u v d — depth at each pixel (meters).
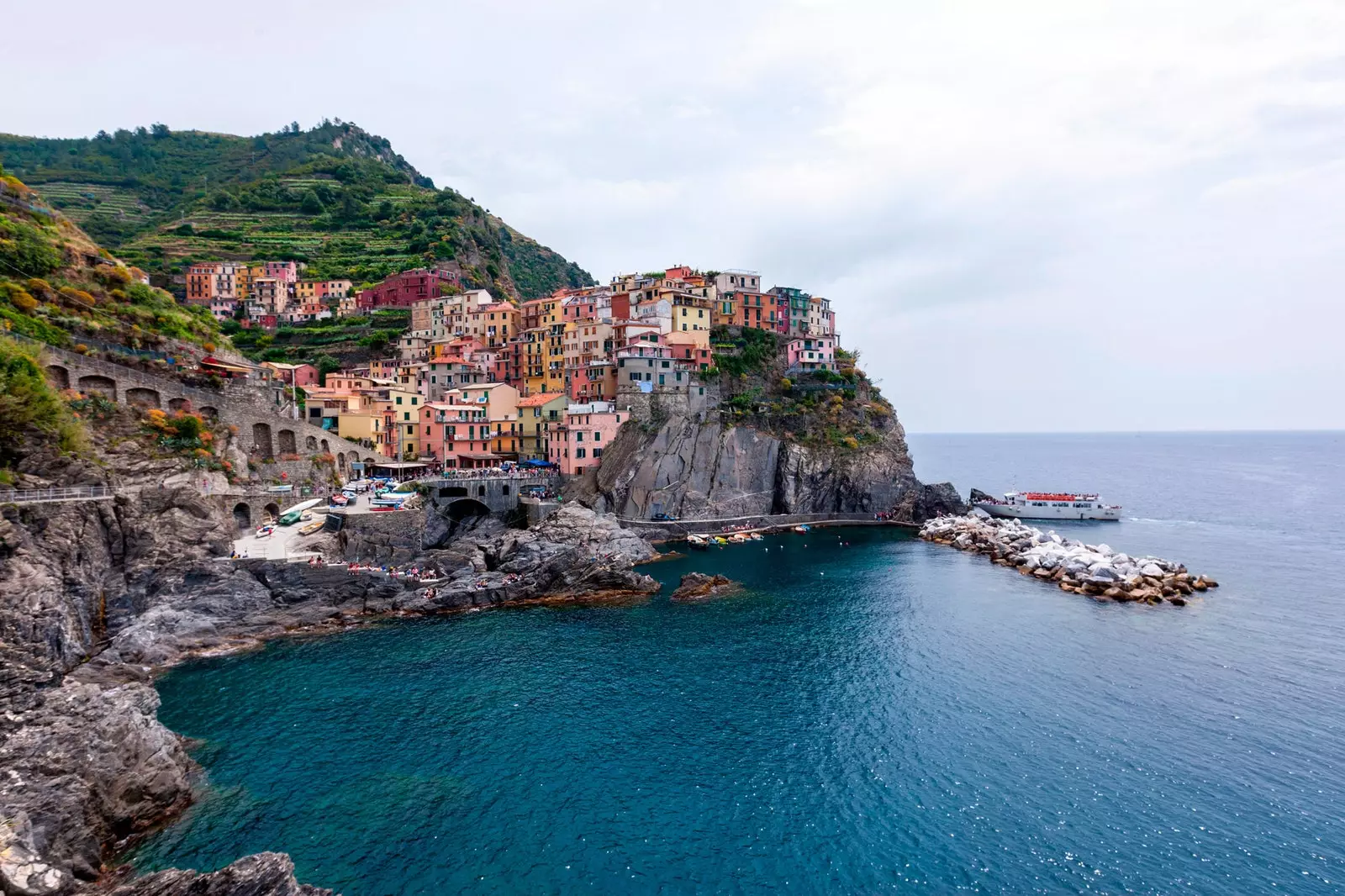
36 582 56.25
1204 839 40.66
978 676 63.31
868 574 100.88
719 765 48.97
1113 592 87.31
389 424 127.56
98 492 68.69
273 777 46.53
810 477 141.50
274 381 107.50
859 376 163.25
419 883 37.31
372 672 63.75
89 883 35.22
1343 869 38.03
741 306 166.00
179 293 180.62
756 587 93.38
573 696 59.41
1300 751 49.66
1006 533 119.50
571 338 149.25
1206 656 67.38
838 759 49.62
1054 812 43.38
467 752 50.22
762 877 38.19
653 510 123.88
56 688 50.56
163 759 43.22
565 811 43.69
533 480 112.56
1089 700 58.00
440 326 171.38
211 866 37.75
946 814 43.41
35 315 82.50
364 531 85.31
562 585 87.44
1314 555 114.50
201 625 68.62
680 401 131.75
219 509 81.75
